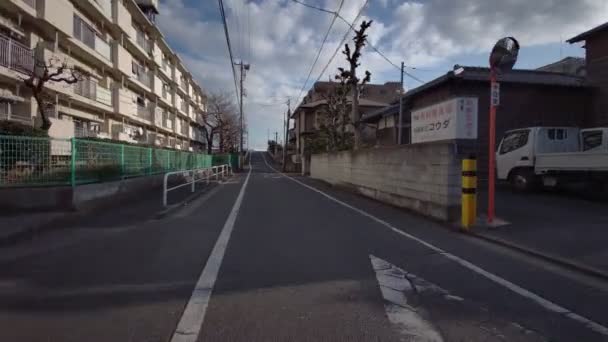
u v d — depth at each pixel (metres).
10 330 2.91
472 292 3.82
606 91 14.70
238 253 5.21
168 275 4.26
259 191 14.89
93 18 20.42
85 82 19.00
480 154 15.17
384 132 24.89
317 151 29.89
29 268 4.54
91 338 2.80
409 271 4.48
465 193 6.91
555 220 7.22
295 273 4.34
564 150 11.14
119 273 4.33
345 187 15.14
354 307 3.40
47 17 14.88
